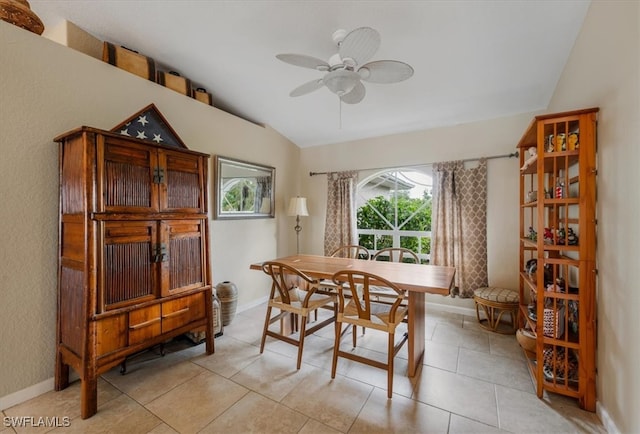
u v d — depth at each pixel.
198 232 2.39
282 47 2.39
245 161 3.55
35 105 1.89
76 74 2.10
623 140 1.41
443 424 1.64
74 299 1.81
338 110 3.42
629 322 1.37
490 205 3.24
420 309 2.32
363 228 4.28
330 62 1.89
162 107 2.67
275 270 2.59
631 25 1.33
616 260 1.48
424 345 2.49
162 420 1.67
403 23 2.00
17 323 1.82
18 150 1.82
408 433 1.57
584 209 1.72
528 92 2.74
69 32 2.17
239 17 2.08
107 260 1.80
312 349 2.54
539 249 1.86
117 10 2.06
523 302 2.70
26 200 1.86
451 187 3.37
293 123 3.86
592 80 1.75
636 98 1.29
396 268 2.55
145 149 2.02
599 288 1.68
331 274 2.29
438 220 3.45
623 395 1.42
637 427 1.30
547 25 1.95
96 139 1.76
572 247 1.76
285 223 4.33
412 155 3.75
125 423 1.65
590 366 1.72
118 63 2.36
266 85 3.02
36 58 1.89
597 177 1.69
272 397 1.88
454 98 2.94
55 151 1.98
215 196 3.20
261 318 3.29
